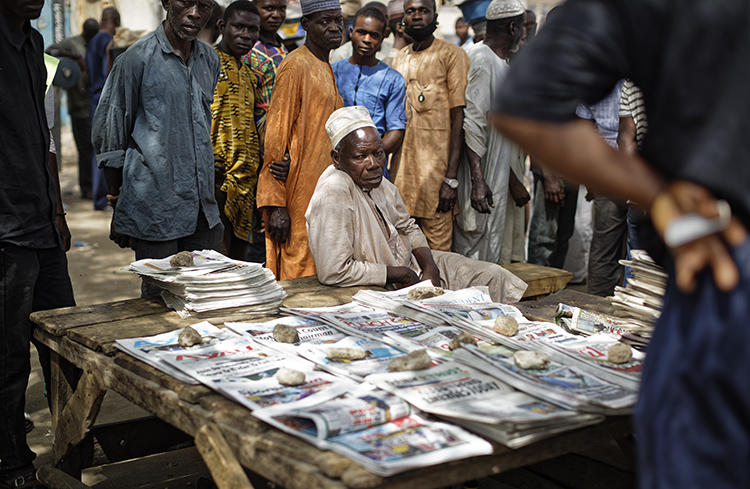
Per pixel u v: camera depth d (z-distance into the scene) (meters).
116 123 3.49
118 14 9.02
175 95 3.52
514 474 2.72
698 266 1.21
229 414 1.91
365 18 4.54
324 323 2.66
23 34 2.82
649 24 1.27
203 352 2.34
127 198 3.51
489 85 4.61
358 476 1.57
